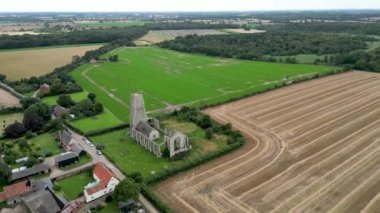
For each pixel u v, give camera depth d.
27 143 99.69
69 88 156.12
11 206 72.50
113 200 73.25
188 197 72.81
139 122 103.38
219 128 109.00
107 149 97.12
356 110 125.38
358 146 94.56
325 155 89.88
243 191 74.31
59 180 81.88
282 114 123.19
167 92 155.25
